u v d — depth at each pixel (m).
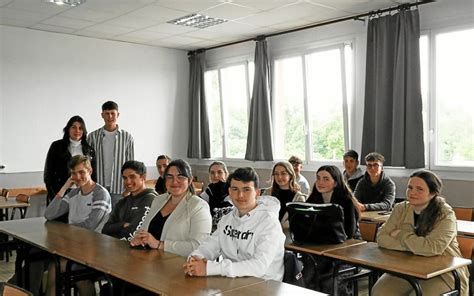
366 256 2.78
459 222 4.00
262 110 7.21
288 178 4.12
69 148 4.46
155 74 8.06
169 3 5.47
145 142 7.95
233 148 8.13
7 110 6.54
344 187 3.52
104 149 4.79
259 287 2.05
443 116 5.50
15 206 5.50
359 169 5.47
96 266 2.46
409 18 5.47
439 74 5.51
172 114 8.31
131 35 7.16
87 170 3.83
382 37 5.74
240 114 7.93
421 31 5.59
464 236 3.12
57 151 4.43
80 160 3.80
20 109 6.64
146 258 2.61
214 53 8.25
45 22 6.34
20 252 3.51
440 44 5.48
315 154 6.91
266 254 2.31
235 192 2.48
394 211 3.14
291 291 2.00
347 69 6.38
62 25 6.50
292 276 2.48
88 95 7.28
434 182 2.93
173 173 3.06
